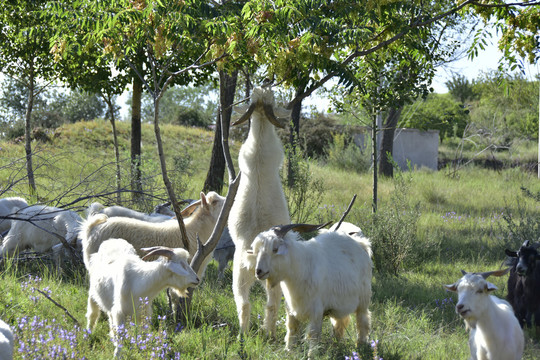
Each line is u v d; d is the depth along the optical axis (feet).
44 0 42.01
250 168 21.15
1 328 13.79
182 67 42.32
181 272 17.95
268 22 19.06
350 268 19.70
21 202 33.09
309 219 37.29
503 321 17.26
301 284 18.43
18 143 78.79
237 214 21.34
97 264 20.15
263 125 21.09
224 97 22.59
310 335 18.65
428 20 23.16
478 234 44.32
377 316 24.41
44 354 15.61
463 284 16.87
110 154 78.74
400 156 102.42
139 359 16.57
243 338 19.38
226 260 30.42
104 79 46.16
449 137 143.54
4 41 45.01
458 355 20.10
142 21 19.36
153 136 92.84
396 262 34.45
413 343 20.62
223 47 20.26
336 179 70.03
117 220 23.63
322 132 108.06
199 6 19.88
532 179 85.92
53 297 23.27
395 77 38.73
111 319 19.40
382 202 56.34
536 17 26.20
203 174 69.72
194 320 21.77
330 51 20.74
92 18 19.70
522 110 134.41
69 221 29.48
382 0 20.61
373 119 41.16
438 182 76.13
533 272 23.39
